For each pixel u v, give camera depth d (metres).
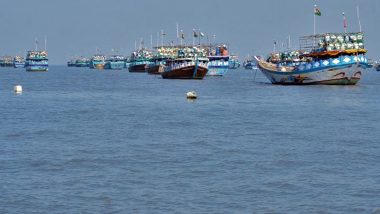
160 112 110.19
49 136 78.81
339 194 49.09
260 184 52.22
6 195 48.50
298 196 48.62
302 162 61.38
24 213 44.31
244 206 46.09
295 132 82.88
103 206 45.94
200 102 133.62
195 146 70.75
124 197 48.19
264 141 74.69
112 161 61.47
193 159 62.78
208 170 57.53
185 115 104.88
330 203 46.69
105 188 50.78
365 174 55.97
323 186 51.56
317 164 60.41
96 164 60.12
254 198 48.09
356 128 87.19
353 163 60.91
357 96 148.12
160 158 63.22
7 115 103.94
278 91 168.75
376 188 50.81
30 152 66.50
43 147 69.94
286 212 44.75
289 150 68.06
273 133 81.75
